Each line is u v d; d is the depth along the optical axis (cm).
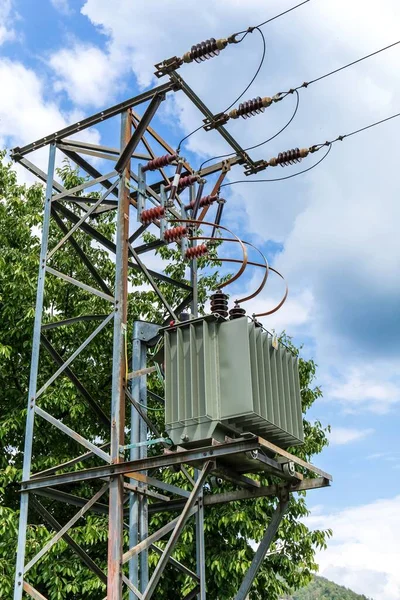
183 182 802
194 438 604
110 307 1330
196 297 861
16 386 1295
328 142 811
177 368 629
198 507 735
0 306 1288
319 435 1353
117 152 796
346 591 9456
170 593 1173
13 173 1474
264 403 620
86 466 1202
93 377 1304
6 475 1127
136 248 834
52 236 1393
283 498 683
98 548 1137
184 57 711
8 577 1024
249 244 696
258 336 649
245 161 855
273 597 1193
